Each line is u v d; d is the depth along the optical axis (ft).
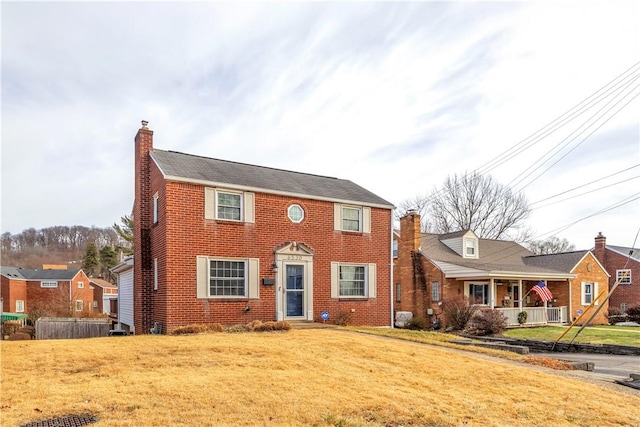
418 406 18.85
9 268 162.71
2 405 16.78
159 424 15.03
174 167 50.90
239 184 51.85
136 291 55.88
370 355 29.73
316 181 66.18
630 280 107.86
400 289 85.10
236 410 16.87
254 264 52.13
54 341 32.96
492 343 43.52
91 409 16.42
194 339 33.73
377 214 63.52
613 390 25.25
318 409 17.49
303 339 35.37
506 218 136.26
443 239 91.66
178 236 47.52
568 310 86.12
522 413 19.08
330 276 58.03
